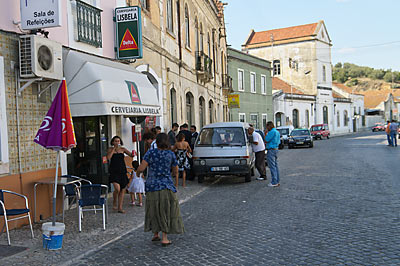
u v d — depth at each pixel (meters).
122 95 9.45
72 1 9.59
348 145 32.25
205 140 13.61
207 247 6.12
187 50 20.86
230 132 13.67
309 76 57.66
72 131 6.22
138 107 10.11
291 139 31.75
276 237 6.50
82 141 10.74
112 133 11.50
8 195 7.43
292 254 5.58
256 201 9.82
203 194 11.38
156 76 15.25
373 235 6.38
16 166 7.69
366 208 8.45
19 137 7.77
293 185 12.09
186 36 21.08
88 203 7.39
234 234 6.81
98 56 10.83
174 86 17.97
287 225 7.26
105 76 9.12
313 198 9.83
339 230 6.77
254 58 42.44
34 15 7.61
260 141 13.68
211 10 27.78
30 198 8.00
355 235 6.42
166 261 5.54
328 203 9.13
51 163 8.72
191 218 8.27
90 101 8.66
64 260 5.68
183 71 19.83
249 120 41.12
